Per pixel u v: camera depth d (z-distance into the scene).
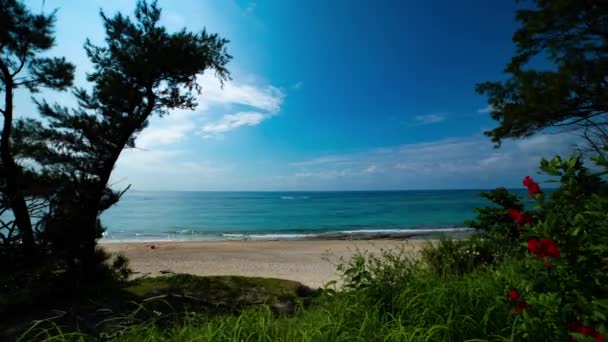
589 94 7.27
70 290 5.46
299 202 96.94
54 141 7.30
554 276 1.75
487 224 5.46
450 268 4.19
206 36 9.59
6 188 5.71
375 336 2.22
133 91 8.41
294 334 2.33
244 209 69.62
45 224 5.91
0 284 5.05
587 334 1.52
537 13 8.00
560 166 1.92
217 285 6.41
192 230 33.88
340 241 21.62
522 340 2.05
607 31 7.12
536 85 7.80
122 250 17.55
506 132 8.71
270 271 11.66
